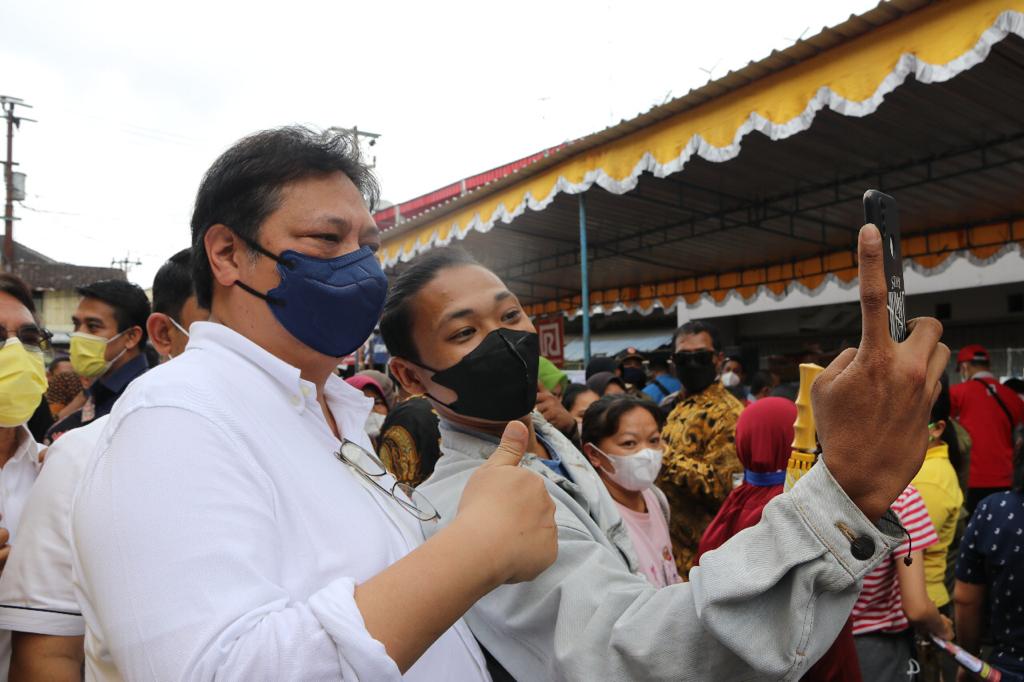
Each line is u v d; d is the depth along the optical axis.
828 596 0.82
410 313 1.45
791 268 9.63
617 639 0.92
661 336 15.81
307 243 0.94
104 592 0.71
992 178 6.37
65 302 26.89
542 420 1.75
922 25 3.32
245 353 0.94
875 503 0.81
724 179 6.72
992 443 5.04
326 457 0.96
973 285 10.70
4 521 1.87
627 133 4.92
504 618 1.12
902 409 0.79
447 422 1.55
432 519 1.13
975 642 2.42
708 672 0.87
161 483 0.72
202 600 0.68
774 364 10.77
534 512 0.86
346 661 0.67
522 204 5.84
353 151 1.03
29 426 2.48
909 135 5.59
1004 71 4.39
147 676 0.66
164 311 2.07
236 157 0.96
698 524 3.21
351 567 0.86
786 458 2.05
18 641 1.53
